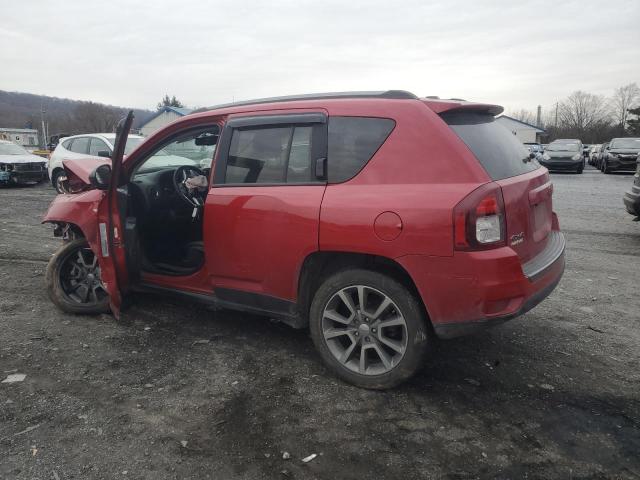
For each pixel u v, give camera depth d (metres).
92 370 3.45
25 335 3.99
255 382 3.32
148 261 4.35
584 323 4.37
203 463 2.52
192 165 5.08
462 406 3.05
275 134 3.51
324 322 3.34
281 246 3.37
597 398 3.14
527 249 3.15
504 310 2.87
